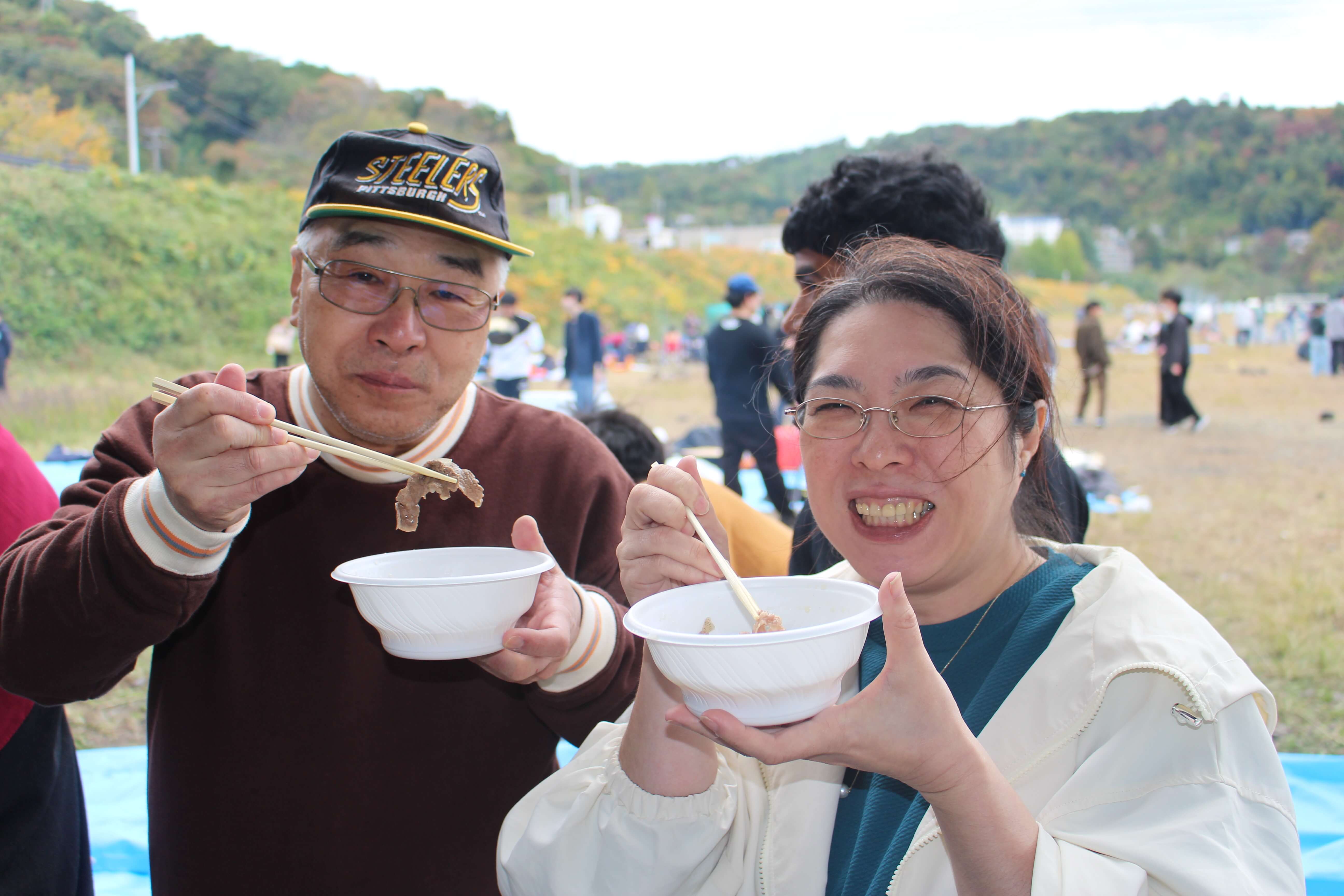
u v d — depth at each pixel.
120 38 37.38
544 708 1.52
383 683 1.56
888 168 1.94
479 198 1.51
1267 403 16.66
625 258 41.69
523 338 11.96
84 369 18.14
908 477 1.15
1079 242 48.69
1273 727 1.07
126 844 2.58
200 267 21.78
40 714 1.68
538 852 1.26
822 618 1.13
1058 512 1.55
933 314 1.17
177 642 1.58
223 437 1.11
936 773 0.92
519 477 1.71
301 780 1.53
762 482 7.64
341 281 1.46
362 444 1.58
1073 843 0.99
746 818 1.29
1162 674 1.03
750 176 80.19
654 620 1.09
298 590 1.58
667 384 23.53
